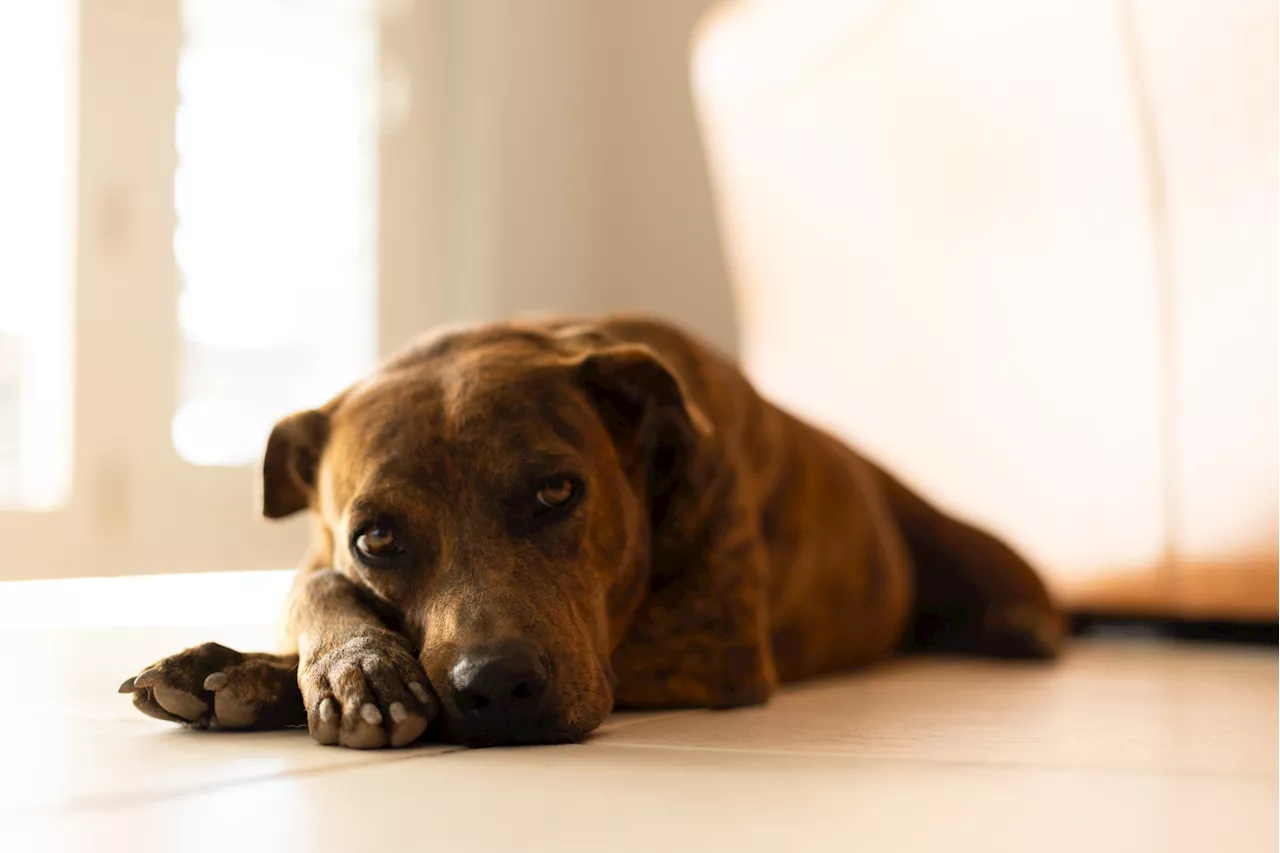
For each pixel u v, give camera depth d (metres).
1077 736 1.80
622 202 5.59
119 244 4.25
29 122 4.13
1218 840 1.13
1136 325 3.71
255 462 4.54
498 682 1.61
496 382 1.92
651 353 1.99
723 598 2.17
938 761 1.56
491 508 1.82
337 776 1.43
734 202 4.80
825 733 1.83
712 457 2.21
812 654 2.73
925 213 4.17
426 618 1.76
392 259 4.96
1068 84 3.81
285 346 4.66
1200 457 3.59
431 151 5.10
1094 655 3.36
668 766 1.51
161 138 4.34
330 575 1.92
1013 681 2.69
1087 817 1.22
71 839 1.12
